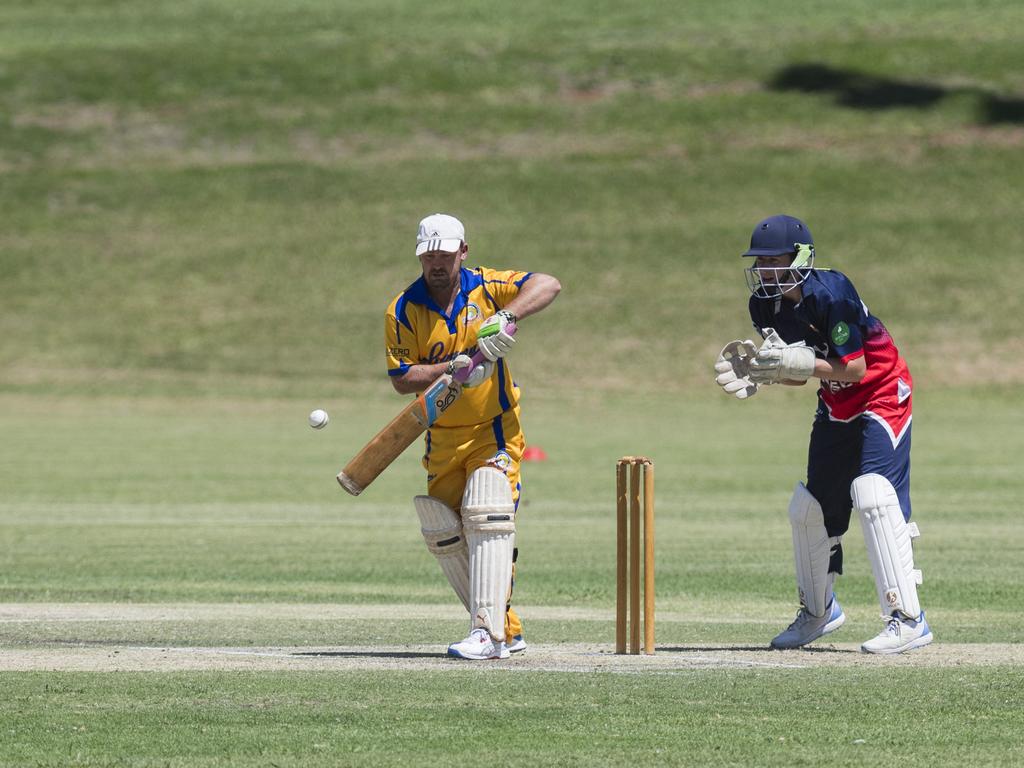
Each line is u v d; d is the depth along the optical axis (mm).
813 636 31078
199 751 20766
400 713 23266
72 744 21172
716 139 196875
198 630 33750
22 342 151875
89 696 24594
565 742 21266
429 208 182000
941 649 30719
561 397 136750
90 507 68812
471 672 27188
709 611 38500
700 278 165375
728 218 178375
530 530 60188
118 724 22453
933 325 153500
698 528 60250
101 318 158125
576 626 35219
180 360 147875
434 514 29500
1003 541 55000
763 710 23531
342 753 20625
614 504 70375
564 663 28422
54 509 67875
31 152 194875
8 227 178125
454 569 29953
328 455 95250
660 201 182250
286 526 61469
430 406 28250
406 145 197625
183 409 129500
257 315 158875
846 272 164750
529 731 22000
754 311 30828
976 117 199125
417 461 94812
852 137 195250
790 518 30922
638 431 114438
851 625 36156
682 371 145125
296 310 159875
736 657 29469
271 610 38031
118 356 148750
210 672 27094
